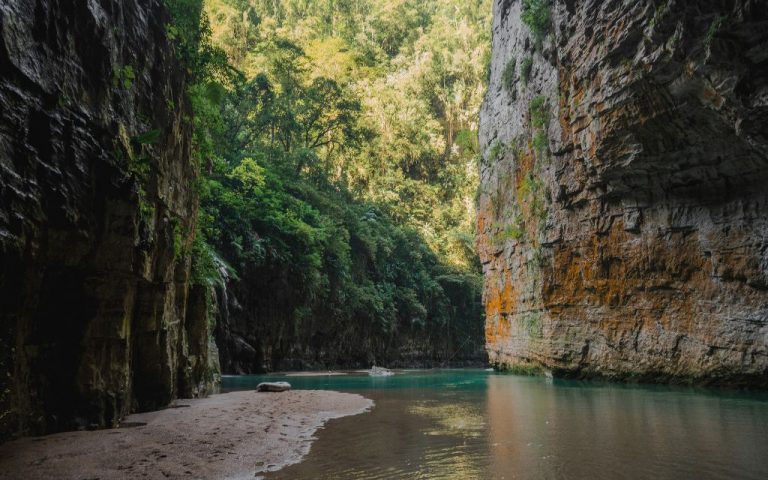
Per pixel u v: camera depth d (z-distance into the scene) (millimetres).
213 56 13859
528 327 26234
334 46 55969
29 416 7664
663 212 18078
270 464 6758
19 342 7336
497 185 31234
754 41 12641
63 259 7777
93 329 8711
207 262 16781
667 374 17844
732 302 15922
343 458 7074
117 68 9039
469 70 74812
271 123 46500
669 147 16484
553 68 22312
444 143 71375
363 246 48344
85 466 6402
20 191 6645
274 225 35656
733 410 11086
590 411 11422
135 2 10000
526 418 10609
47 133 7270
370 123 61750
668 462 6555
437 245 61844
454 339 57031
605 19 16922
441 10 88125
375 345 47312
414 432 9102
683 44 13930
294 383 22984
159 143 10922
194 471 6352
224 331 29312
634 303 19219
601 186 19766
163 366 11734
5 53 6441
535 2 23156
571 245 22078
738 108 13430
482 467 6492
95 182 8312
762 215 15281
